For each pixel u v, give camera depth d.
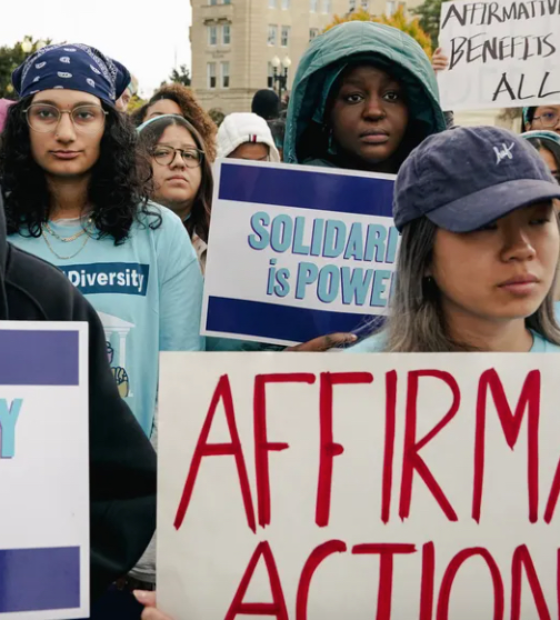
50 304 2.19
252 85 78.56
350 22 3.47
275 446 2.12
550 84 4.77
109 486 2.15
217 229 3.24
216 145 5.78
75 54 3.44
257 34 78.06
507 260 2.29
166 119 4.59
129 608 2.65
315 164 3.79
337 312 3.23
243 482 2.12
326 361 2.14
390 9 77.50
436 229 2.37
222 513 2.11
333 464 2.14
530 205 2.32
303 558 2.12
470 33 4.93
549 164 4.55
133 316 3.33
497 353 2.17
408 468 2.15
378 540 2.14
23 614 1.99
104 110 3.50
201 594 2.10
